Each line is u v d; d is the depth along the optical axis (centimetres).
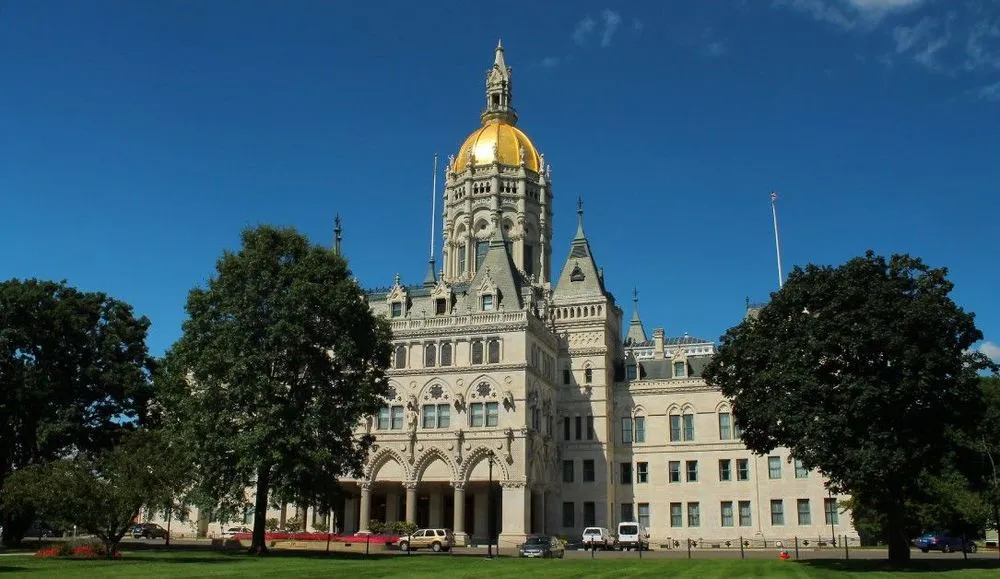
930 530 9931
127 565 4938
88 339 8356
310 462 6462
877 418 5719
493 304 10375
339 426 6956
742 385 6806
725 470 11119
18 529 7612
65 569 4547
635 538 9406
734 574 4738
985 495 7531
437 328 10306
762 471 10969
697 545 10694
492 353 10044
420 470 9944
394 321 10500
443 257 13800
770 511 10825
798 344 6097
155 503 5856
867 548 9894
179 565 4984
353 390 7081
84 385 8250
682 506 11156
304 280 6812
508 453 9619
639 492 11350
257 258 6856
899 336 5625
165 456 6022
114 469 5831
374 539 8319
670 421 11481
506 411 9794
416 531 8806
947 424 6128
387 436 10094
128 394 8362
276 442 6334
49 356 8088
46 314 8000
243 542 8312
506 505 9531
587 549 9381
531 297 10800
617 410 11694
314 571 4588
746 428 6812
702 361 11850
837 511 10581
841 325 5775
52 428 7706
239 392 6462
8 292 7925
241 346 6638
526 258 13512
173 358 7375
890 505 6122
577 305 11631
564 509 11088
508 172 13675
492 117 14712
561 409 11350
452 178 13988
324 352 7056
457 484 9700
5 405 7738
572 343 11550
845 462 5703
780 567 5453
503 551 8344
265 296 6862
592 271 11825
